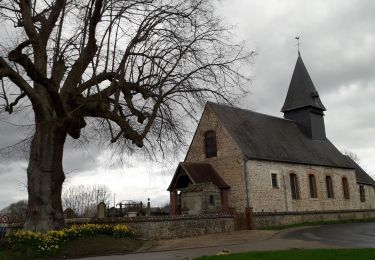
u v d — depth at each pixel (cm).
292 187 3394
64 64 1767
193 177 2966
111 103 1752
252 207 2872
